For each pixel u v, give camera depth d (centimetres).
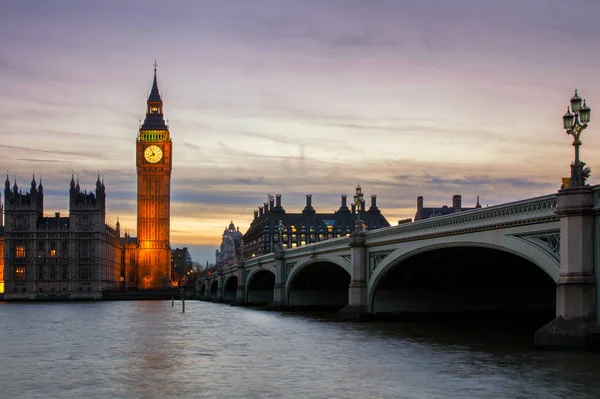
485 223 5056
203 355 4925
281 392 3381
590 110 4175
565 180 4259
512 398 3130
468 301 7719
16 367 4369
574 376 3544
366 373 3916
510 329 6619
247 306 14712
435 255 6412
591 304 4112
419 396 3225
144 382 3738
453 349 4981
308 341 5775
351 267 7912
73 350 5366
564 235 4200
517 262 6512
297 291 11275
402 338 5819
